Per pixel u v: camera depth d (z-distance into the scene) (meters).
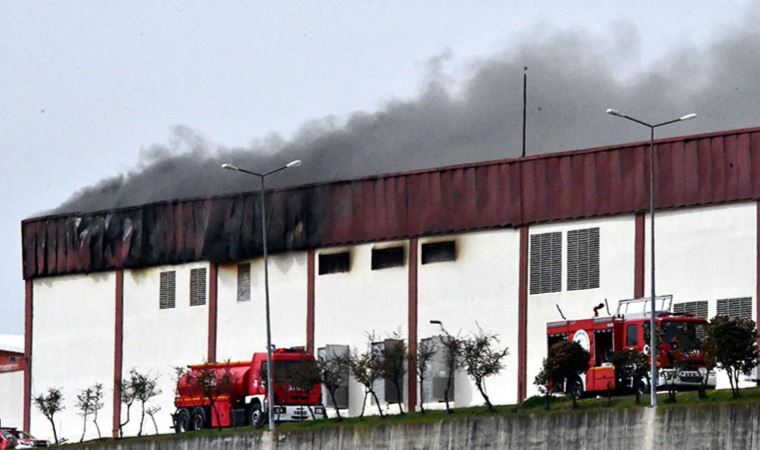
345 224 173.38
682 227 150.38
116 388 190.75
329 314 173.62
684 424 124.25
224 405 163.75
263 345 178.88
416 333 166.50
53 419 197.00
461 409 153.75
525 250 160.00
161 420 186.62
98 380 193.62
